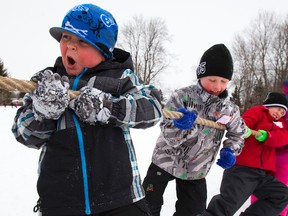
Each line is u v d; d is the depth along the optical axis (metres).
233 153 3.09
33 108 1.57
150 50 50.56
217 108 3.04
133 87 1.88
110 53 1.90
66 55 1.83
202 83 3.04
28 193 4.59
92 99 1.62
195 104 3.03
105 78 1.81
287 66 42.28
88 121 1.68
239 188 3.30
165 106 3.08
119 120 1.74
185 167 3.10
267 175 3.47
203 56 3.03
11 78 1.48
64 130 1.73
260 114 3.76
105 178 1.74
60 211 1.70
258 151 3.45
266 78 43.97
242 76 45.22
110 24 1.86
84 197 1.70
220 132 3.11
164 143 3.15
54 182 1.72
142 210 1.85
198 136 3.00
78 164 1.71
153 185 3.19
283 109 3.75
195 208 3.19
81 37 1.76
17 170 5.82
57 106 1.50
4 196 4.42
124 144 1.86
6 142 8.78
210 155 3.13
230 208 3.23
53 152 1.75
